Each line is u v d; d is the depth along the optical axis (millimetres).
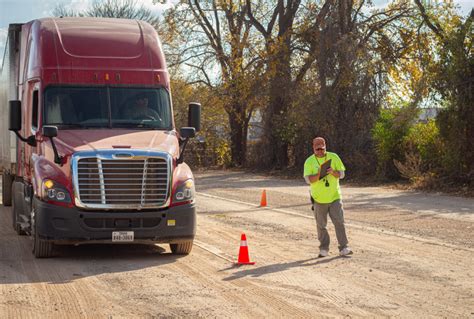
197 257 13523
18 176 16438
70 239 12898
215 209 22125
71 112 14133
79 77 14344
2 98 20781
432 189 27641
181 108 50531
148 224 13172
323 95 36375
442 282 10984
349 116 35562
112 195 12977
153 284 10938
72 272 11969
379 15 37656
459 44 27781
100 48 14633
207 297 10031
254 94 43000
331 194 13398
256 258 13281
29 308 9398
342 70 35625
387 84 35812
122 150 13062
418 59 36125
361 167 33844
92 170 12922
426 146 30125
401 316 8969
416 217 19125
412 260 12883
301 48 41438
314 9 41625
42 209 12984
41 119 14055
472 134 27422
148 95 14523
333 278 11320
